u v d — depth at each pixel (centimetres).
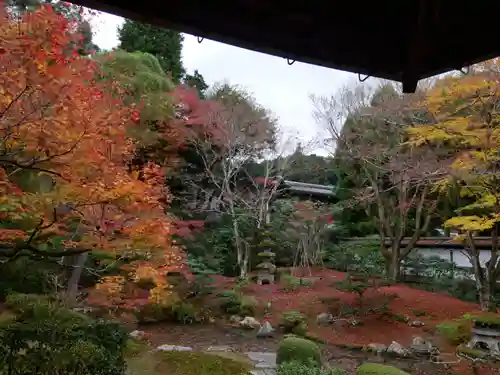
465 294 1164
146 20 200
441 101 794
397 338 852
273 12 218
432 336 845
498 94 709
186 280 1079
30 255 449
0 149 356
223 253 1404
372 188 1330
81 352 403
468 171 798
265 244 1366
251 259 1392
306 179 1864
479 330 712
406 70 256
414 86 261
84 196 380
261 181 1416
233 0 208
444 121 803
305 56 241
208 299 1092
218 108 1216
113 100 471
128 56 967
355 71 259
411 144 970
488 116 734
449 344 789
